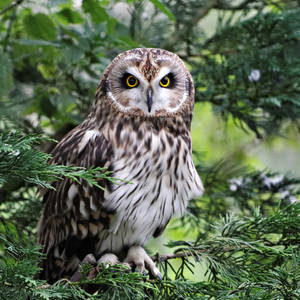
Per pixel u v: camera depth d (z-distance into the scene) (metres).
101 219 8.45
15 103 10.59
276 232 8.09
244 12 11.95
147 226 8.74
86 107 11.67
